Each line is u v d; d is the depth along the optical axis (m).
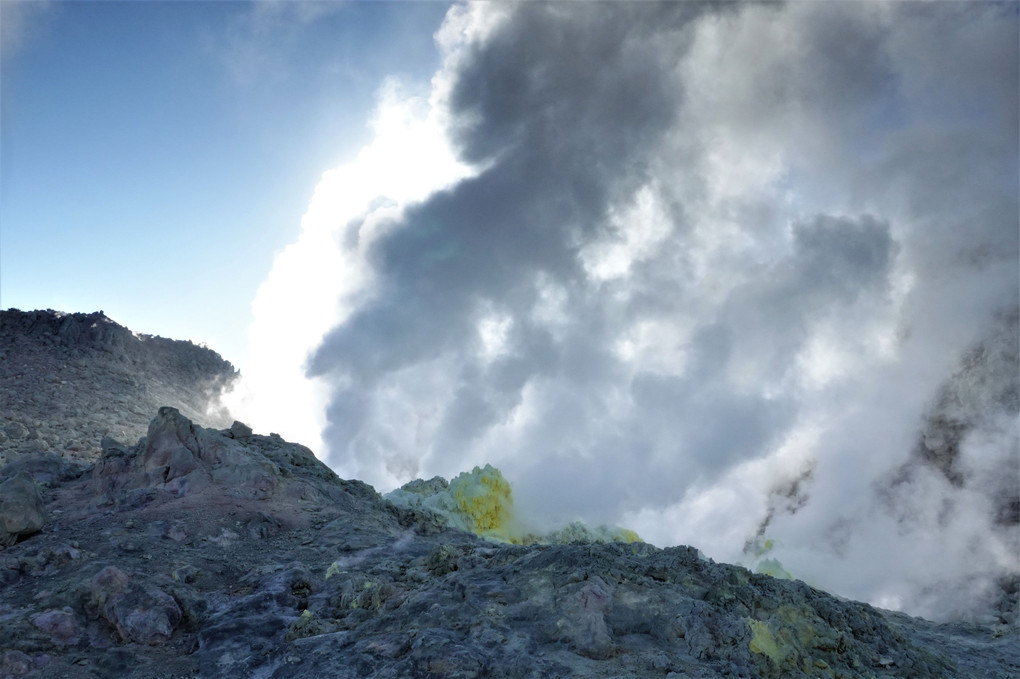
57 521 15.61
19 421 35.19
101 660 10.20
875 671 10.96
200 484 18.50
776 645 10.56
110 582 11.82
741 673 9.67
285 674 9.57
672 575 12.46
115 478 18.98
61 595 11.49
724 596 11.51
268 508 17.98
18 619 10.77
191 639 11.02
